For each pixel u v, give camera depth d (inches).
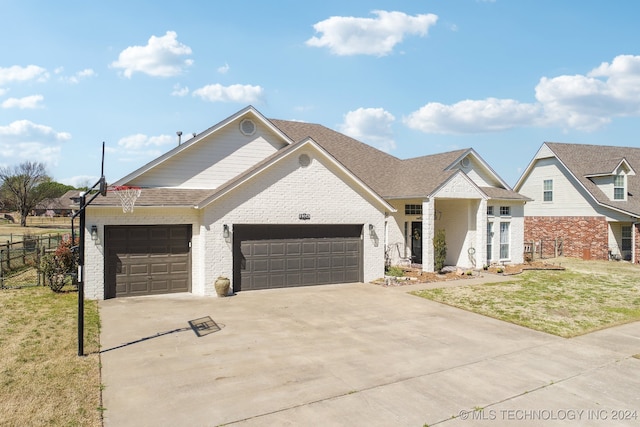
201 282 566.6
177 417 233.9
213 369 304.7
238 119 661.9
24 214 2655.0
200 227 572.7
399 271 711.7
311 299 548.4
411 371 306.0
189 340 371.6
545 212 1166.3
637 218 959.6
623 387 282.5
